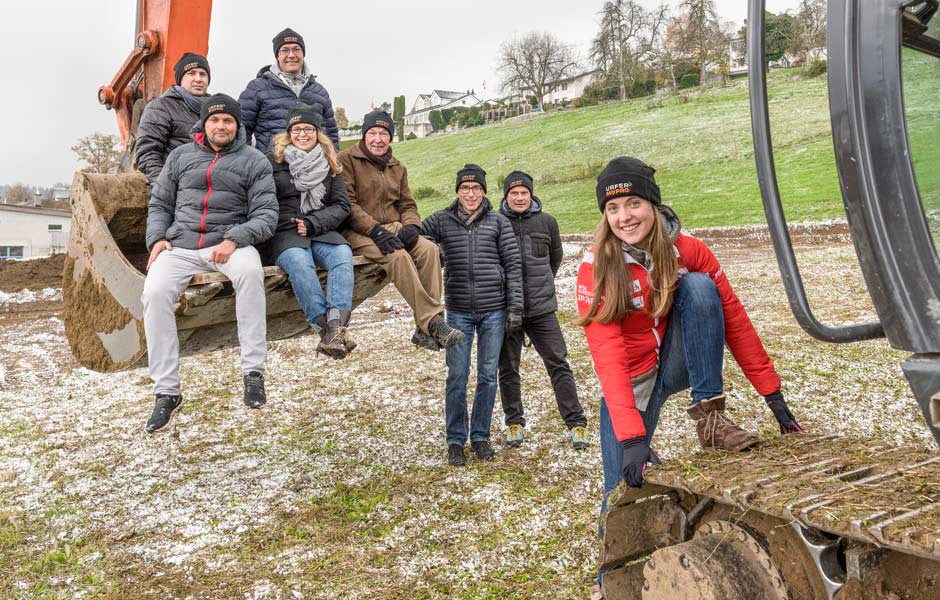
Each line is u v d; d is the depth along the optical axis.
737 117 41.84
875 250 1.74
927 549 1.66
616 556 2.57
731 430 2.54
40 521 4.22
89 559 3.73
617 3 65.06
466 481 4.56
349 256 4.39
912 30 1.67
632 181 2.52
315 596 3.31
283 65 5.26
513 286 4.86
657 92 62.72
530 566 3.51
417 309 4.57
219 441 5.50
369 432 5.58
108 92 6.16
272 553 3.75
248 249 4.05
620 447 2.86
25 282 14.63
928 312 1.69
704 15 53.56
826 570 1.99
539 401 6.14
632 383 2.81
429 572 3.49
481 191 4.88
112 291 4.14
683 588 2.16
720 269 2.71
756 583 2.11
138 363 4.14
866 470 2.26
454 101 104.94
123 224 4.54
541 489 4.39
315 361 7.76
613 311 2.57
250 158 4.18
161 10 5.90
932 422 1.73
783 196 21.53
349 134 88.06
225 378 7.16
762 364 2.74
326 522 4.09
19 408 6.48
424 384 6.77
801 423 5.46
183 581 3.49
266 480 4.73
